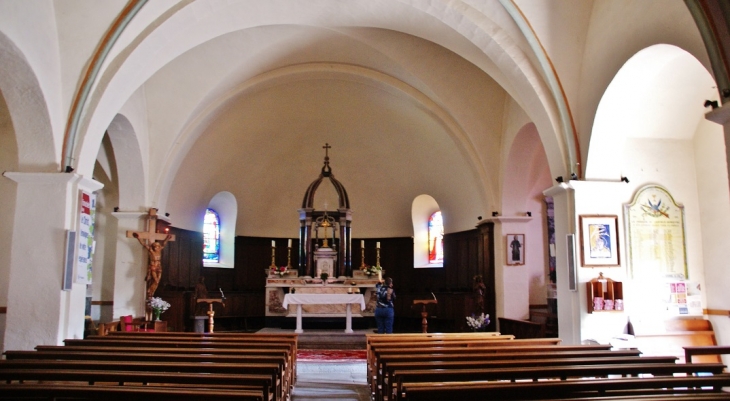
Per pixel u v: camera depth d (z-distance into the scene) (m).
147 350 7.70
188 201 17.33
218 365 6.08
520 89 11.24
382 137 18.81
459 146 16.14
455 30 11.20
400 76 15.43
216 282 18.95
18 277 9.41
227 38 13.51
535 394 4.88
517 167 15.27
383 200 20.30
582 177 10.49
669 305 10.58
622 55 9.31
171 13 10.15
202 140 16.39
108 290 15.82
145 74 10.81
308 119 18.33
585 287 10.37
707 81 10.31
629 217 10.72
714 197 10.67
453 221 18.62
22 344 9.29
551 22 10.33
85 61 9.63
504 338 10.40
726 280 10.41
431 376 5.62
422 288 19.83
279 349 8.45
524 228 15.68
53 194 9.54
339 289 17.19
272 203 20.03
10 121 12.45
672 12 8.04
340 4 11.54
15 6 8.28
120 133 13.65
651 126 10.90
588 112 10.34
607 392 5.09
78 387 4.61
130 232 14.04
